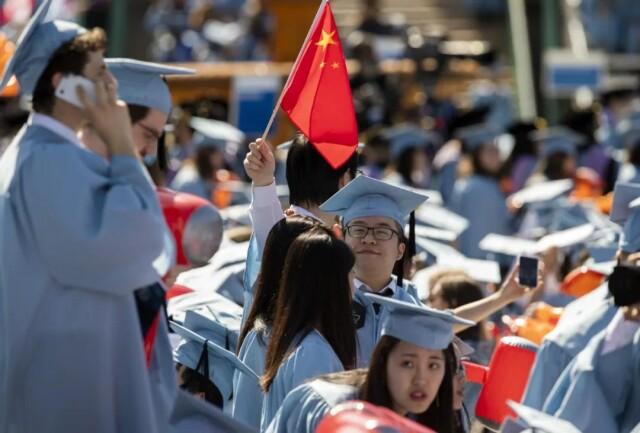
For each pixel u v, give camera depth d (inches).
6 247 462.9
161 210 472.7
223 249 874.8
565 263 949.2
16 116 1514.5
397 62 2272.4
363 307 621.3
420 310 503.2
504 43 2620.6
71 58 469.4
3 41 580.1
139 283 459.5
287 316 564.4
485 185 1487.5
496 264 955.3
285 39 2309.3
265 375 564.4
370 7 2409.0
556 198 1246.9
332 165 663.8
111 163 464.8
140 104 536.4
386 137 1659.7
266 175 647.1
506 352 673.0
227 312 688.4
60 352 464.4
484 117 1955.0
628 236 689.6
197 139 1451.8
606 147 1873.8
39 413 466.9
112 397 471.8
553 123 2433.6
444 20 2664.9
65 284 462.6
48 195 454.0
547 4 2549.2
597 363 638.5
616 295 622.8
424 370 506.6
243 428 501.4
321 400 507.2
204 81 2160.4
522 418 497.0
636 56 2568.9
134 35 2623.0
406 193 636.7
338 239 573.3
